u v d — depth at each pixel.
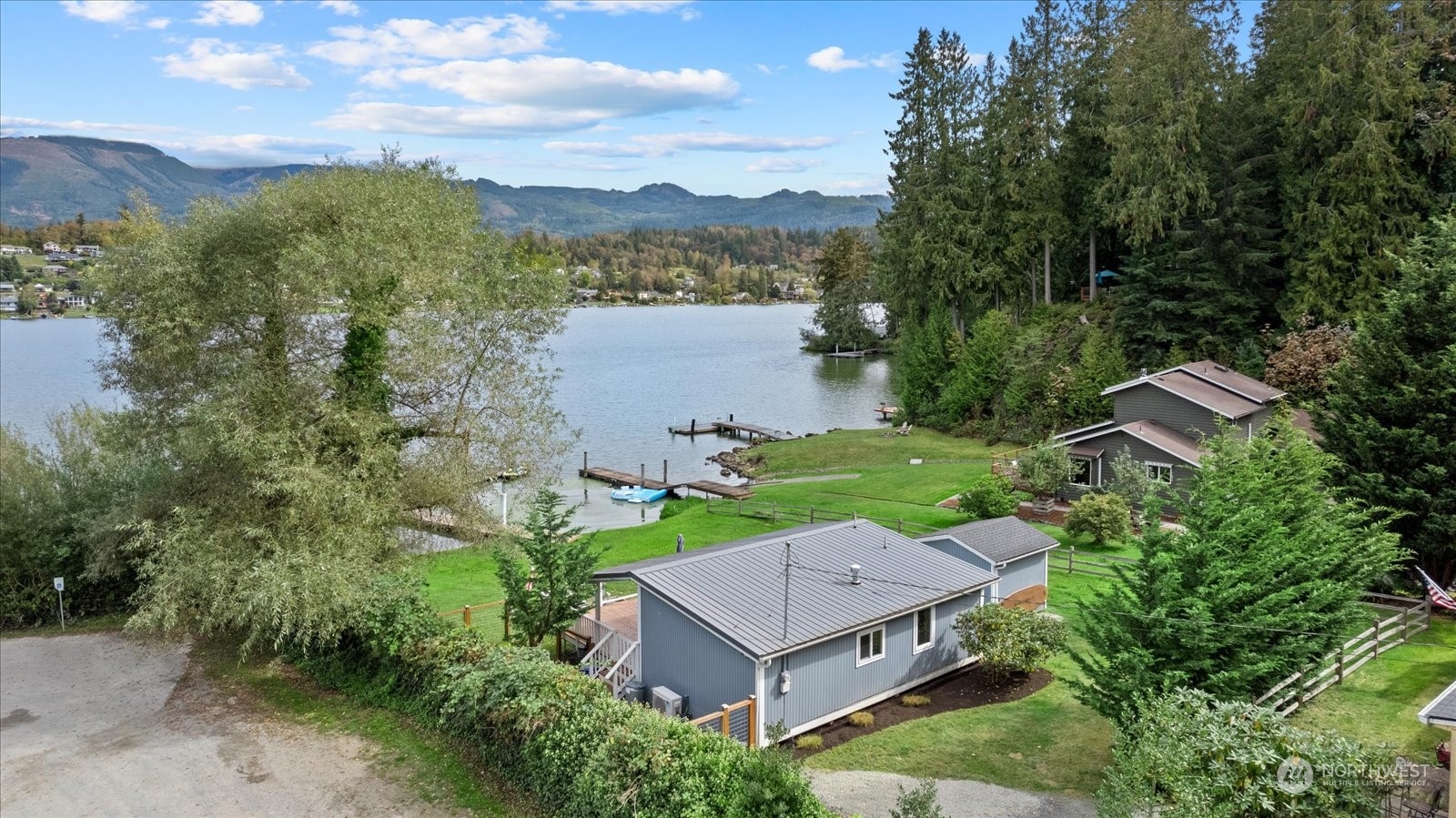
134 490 26.83
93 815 15.95
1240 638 15.23
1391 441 24.19
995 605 21.81
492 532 25.80
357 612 20.25
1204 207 49.47
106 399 76.25
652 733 14.37
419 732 18.72
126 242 24.19
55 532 27.39
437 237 24.50
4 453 27.64
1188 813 11.02
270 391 21.72
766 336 161.25
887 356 116.31
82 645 25.17
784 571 21.19
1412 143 43.66
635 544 35.16
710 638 18.64
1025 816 14.97
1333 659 19.50
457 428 24.91
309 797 16.36
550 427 25.88
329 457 22.03
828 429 68.50
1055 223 57.56
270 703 20.75
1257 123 50.72
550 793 15.28
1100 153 56.75
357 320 22.44
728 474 54.72
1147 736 12.30
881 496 41.59
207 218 22.38
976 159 60.22
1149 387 38.59
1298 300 45.97
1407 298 24.58
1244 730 12.34
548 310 26.31
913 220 62.19
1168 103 49.47
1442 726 11.60
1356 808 11.54
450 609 26.94
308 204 23.03
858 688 19.80
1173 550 16.14
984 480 36.03
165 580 20.12
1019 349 55.47
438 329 23.56
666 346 142.75
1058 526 34.91
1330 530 18.36
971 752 17.58
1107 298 57.06
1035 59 58.09
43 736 19.31
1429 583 22.23
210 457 21.75
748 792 12.59
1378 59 42.56
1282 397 40.09
